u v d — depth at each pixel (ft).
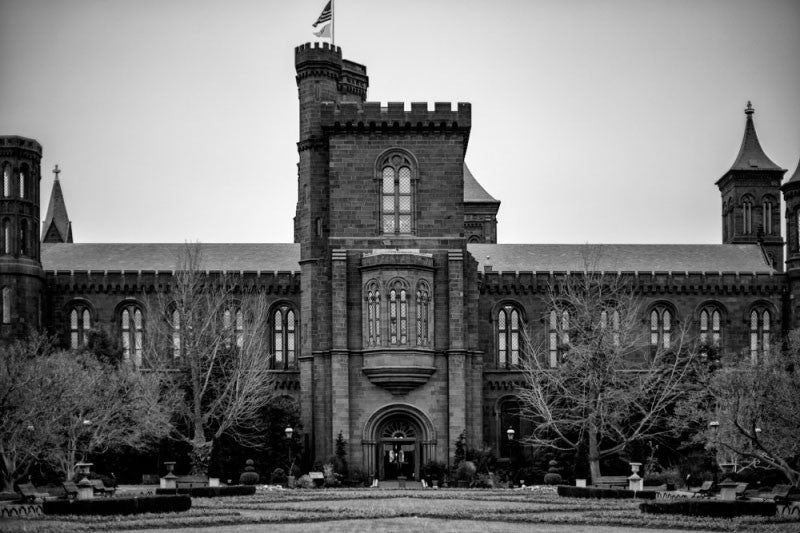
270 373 292.61
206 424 258.78
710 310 309.42
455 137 265.13
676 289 307.78
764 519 138.10
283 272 303.07
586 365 247.70
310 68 292.20
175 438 260.21
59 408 231.91
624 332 263.70
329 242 262.47
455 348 257.75
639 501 176.55
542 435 274.16
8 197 291.79
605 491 185.26
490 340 303.48
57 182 414.21
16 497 192.85
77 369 244.01
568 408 249.96
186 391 263.29
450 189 263.49
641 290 306.96
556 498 187.62
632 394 249.55
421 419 256.73
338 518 145.89
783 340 296.71
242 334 294.05
